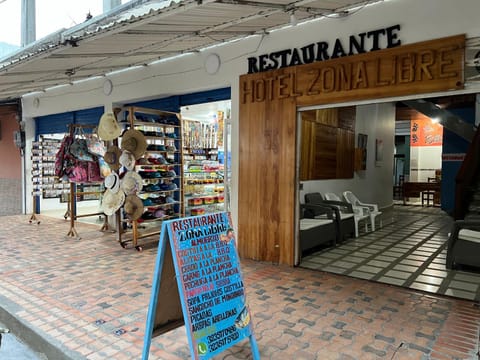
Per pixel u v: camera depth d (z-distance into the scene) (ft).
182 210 21.36
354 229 23.24
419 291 13.29
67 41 13.38
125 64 20.49
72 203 22.57
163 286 8.17
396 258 18.08
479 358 8.45
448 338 9.62
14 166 33.47
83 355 8.82
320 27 15.02
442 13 12.39
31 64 16.76
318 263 17.04
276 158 16.39
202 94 20.39
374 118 33.06
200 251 8.05
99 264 16.44
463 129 29.50
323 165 23.89
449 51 12.23
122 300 12.22
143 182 19.24
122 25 11.83
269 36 16.46
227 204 21.13
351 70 14.17
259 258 17.16
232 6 11.52
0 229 24.80
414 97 13.00
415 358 8.61
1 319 11.51
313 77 15.11
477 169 25.67
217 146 28.66
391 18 13.37
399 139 58.34
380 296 12.73
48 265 16.25
